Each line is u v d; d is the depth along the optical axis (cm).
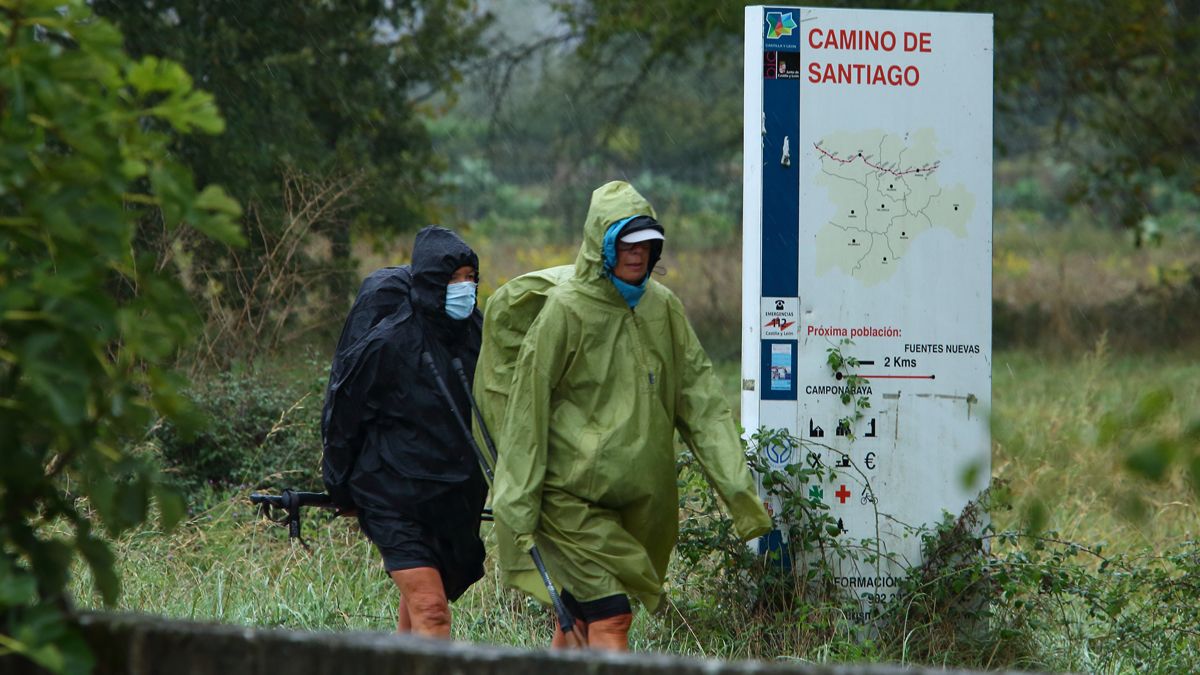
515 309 2144
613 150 10038
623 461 1997
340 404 2162
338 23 5794
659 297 2070
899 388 2511
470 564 2236
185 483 3123
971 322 2522
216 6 5506
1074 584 2458
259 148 5212
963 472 1109
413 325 2172
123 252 1050
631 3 7144
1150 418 898
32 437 1058
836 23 2486
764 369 2492
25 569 1077
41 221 1021
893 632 2438
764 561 2467
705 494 2508
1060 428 3450
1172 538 3031
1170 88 7062
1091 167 7850
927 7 6481
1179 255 10906
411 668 1031
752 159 2509
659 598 2052
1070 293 8412
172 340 1074
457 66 6600
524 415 1991
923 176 2509
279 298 4031
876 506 2502
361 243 6078
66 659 968
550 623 2494
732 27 6931
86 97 1055
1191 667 2319
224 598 2612
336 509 2384
